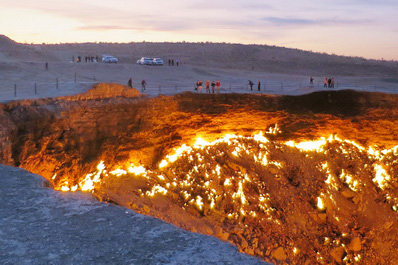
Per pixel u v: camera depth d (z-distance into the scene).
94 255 3.92
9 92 27.19
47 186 6.39
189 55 122.06
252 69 90.69
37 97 22.52
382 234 28.80
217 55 124.06
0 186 5.94
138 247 4.08
